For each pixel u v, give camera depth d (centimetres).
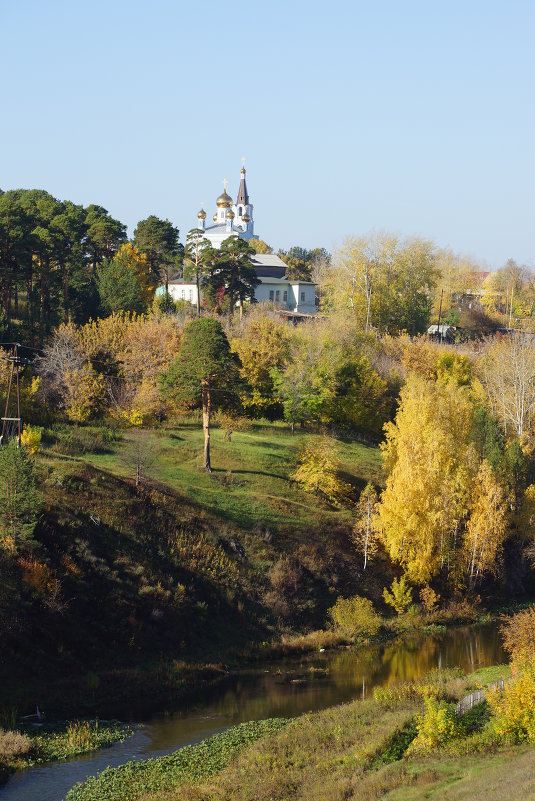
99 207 17050
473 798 3291
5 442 7962
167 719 5234
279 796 3850
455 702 5072
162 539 7412
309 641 7100
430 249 18325
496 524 8562
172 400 10100
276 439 10894
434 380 13762
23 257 12381
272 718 5219
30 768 4378
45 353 10869
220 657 6531
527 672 4284
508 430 11419
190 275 15762
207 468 9188
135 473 8412
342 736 4619
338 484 9500
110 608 6372
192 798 3888
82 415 10044
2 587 5850
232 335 13275
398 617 7950
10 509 6206
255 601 7375
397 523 8488
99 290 14212
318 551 8300
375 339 14975
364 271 17538
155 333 11650
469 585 8612
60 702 5303
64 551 6562
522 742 4172
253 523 8338
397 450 9262
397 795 3600
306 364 12006
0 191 16175
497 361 12938
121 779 4216
